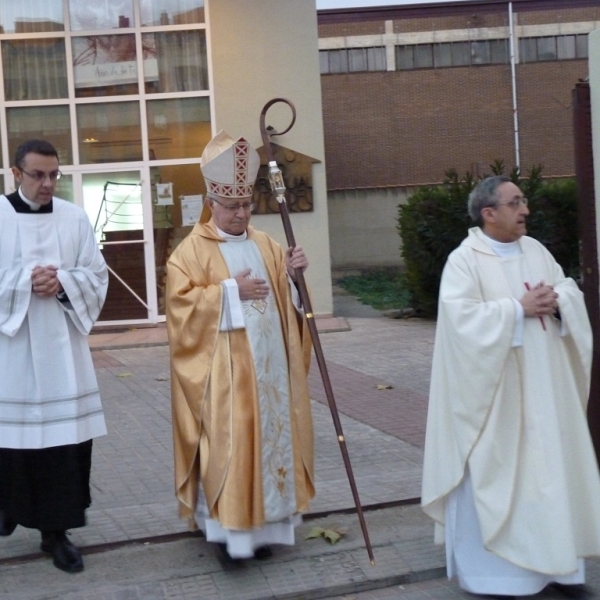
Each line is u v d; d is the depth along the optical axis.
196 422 4.42
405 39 23.31
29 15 11.96
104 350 10.96
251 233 4.67
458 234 12.32
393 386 8.63
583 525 4.06
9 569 4.56
